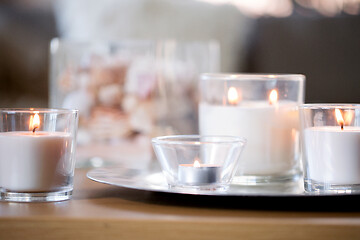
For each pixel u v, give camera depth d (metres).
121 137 1.35
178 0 2.71
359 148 0.77
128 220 0.67
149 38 2.71
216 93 0.88
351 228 0.66
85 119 1.35
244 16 2.73
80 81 1.37
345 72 2.71
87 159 1.33
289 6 2.71
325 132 0.77
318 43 2.71
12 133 0.77
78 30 2.70
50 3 2.68
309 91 2.73
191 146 0.77
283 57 2.73
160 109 1.42
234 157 0.78
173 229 0.67
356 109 0.78
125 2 2.70
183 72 1.45
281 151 0.87
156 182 0.81
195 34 2.73
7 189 0.76
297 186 0.84
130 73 1.37
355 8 2.69
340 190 0.77
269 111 0.87
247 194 0.70
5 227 0.68
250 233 0.66
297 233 0.66
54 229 0.68
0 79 2.70
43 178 0.76
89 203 0.75
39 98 2.70
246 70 2.75
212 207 0.72
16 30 2.68
